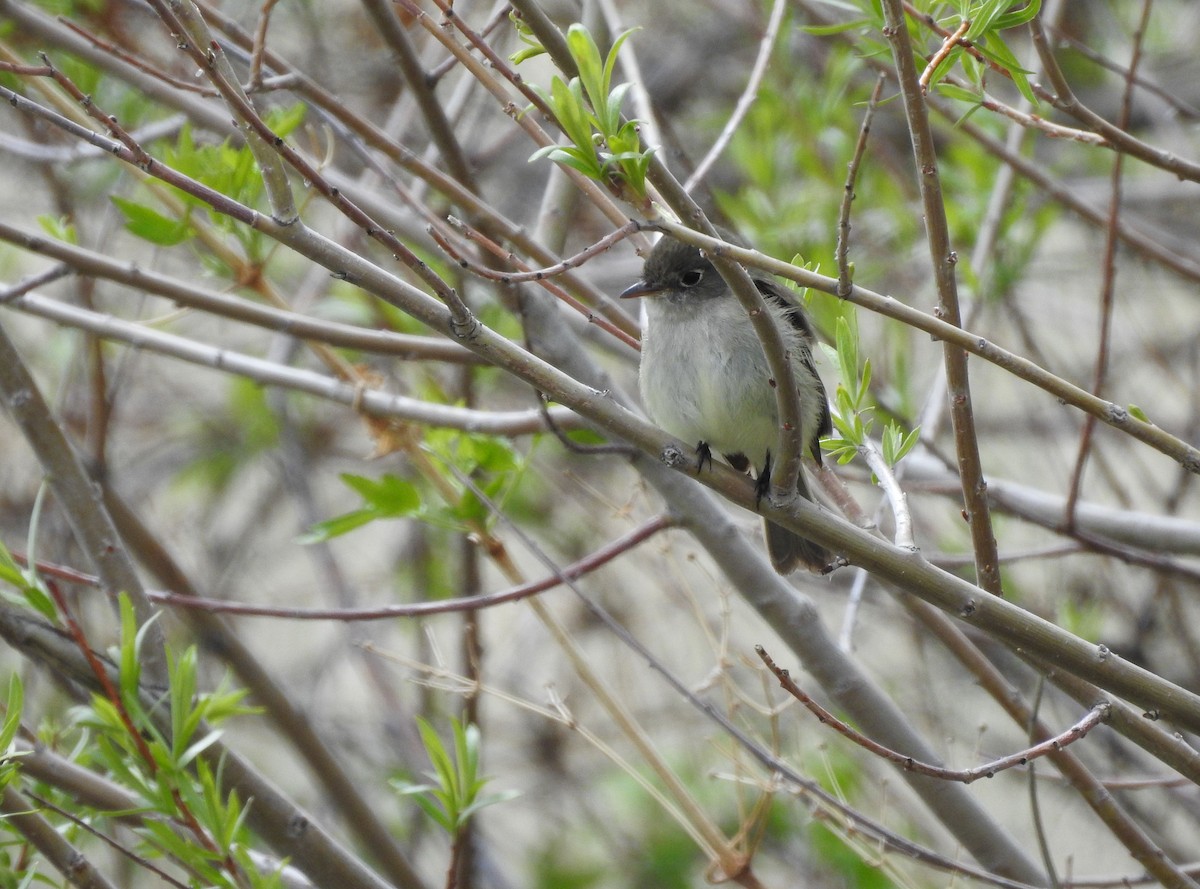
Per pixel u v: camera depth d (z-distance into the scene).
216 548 15.41
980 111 10.56
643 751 8.39
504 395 13.93
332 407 15.66
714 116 14.35
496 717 14.23
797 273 5.48
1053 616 11.73
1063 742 6.25
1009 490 10.40
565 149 5.57
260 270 9.31
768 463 8.59
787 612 8.13
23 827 6.46
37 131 11.52
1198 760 6.39
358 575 15.34
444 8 6.66
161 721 7.02
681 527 8.42
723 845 8.34
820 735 11.99
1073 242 16.11
